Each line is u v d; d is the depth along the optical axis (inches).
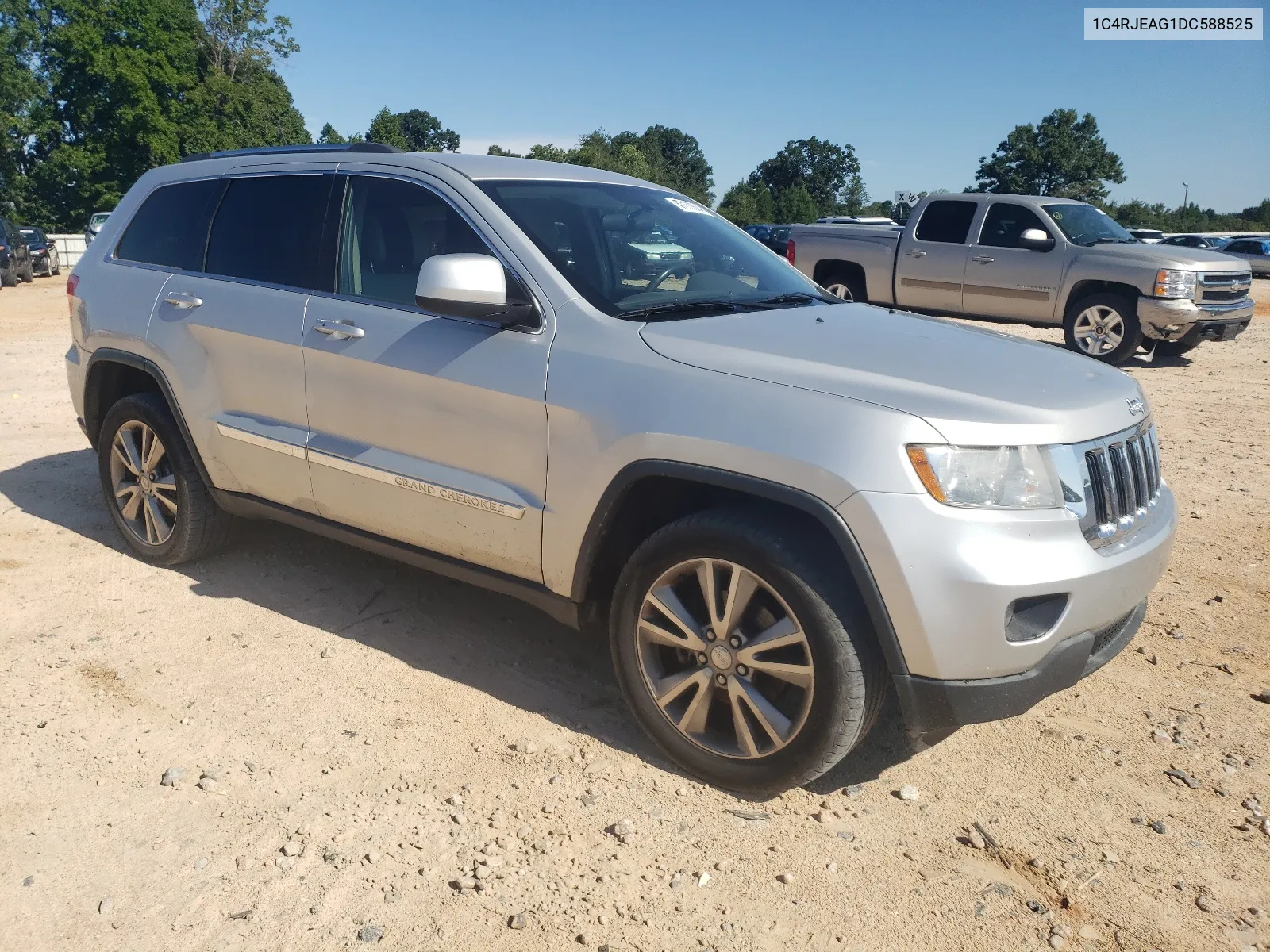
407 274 144.9
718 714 125.2
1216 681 148.3
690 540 116.2
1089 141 3201.3
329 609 168.1
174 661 149.1
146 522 185.3
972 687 106.8
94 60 2044.8
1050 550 107.1
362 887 102.4
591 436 122.0
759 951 95.3
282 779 120.1
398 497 142.9
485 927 97.3
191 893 101.0
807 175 4739.2
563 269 133.8
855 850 110.0
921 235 518.6
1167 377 424.5
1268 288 1135.0
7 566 183.9
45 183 2199.8
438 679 145.3
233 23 2297.0
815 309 144.9
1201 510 228.1
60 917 97.5
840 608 108.3
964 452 105.7
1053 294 473.4
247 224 167.9
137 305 178.2
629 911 99.9
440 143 4874.5
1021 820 115.6
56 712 134.1
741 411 112.9
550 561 128.7
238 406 163.2
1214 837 112.9
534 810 115.2
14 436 284.4
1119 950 96.2
